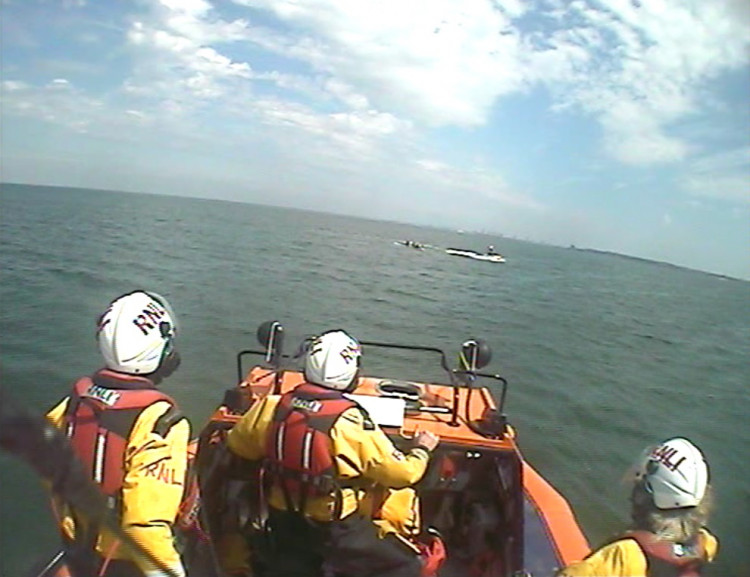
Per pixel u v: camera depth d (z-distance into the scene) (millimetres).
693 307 46969
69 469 1331
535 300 36656
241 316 19031
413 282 37750
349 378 3371
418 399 4969
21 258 26125
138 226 54719
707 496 2645
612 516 8023
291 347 16438
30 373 10906
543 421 11945
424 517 4352
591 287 53750
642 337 27062
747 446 12297
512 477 4117
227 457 3988
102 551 2191
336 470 3229
